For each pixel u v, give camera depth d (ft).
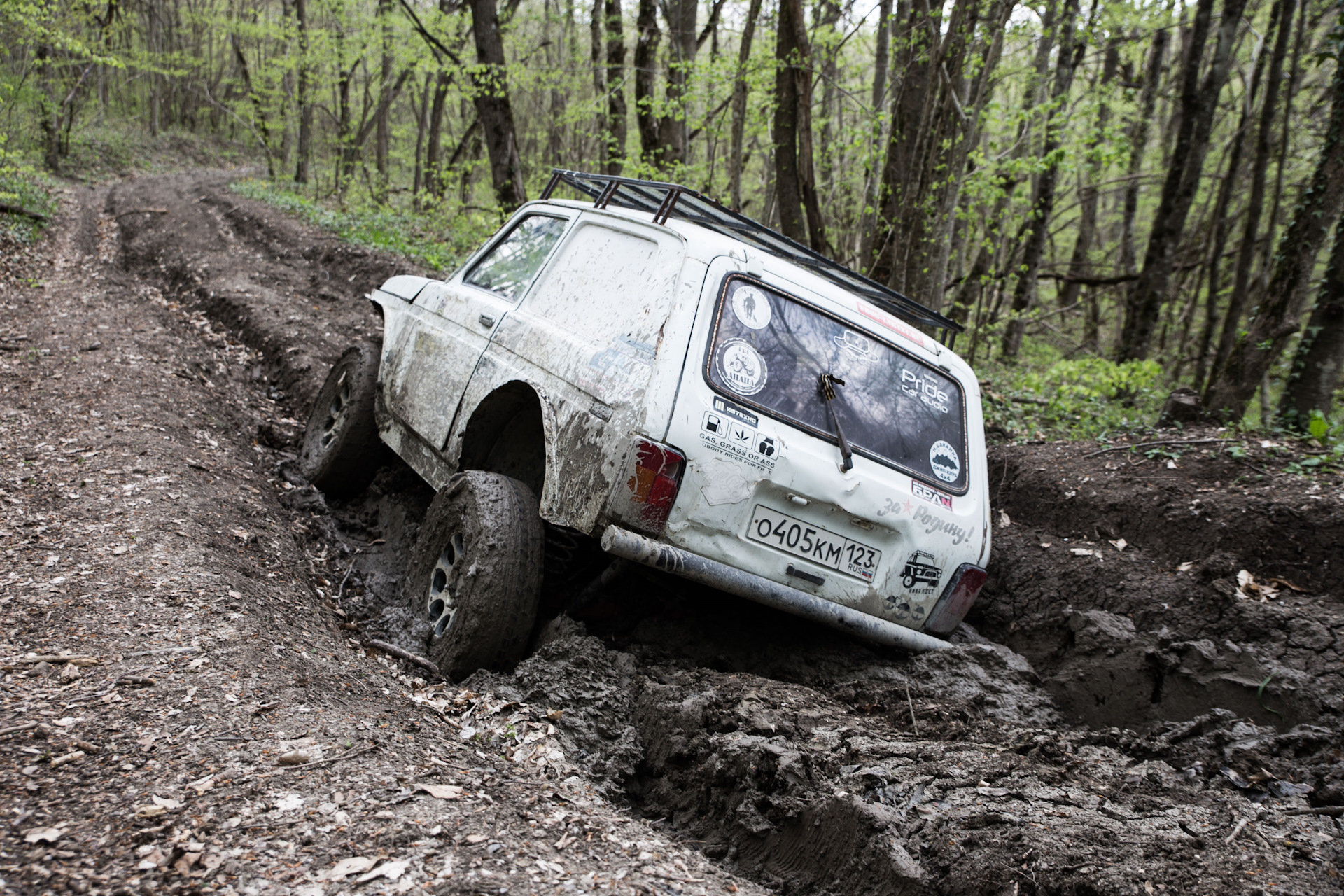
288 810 7.29
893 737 10.07
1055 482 18.57
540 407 13.07
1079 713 12.93
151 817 6.97
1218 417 22.71
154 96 145.59
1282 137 43.75
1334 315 20.98
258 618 11.41
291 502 17.65
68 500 14.28
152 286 41.24
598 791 9.07
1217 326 60.13
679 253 11.68
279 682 9.71
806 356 12.00
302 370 26.50
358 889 6.41
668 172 47.85
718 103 49.83
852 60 63.93
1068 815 8.20
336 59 91.91
